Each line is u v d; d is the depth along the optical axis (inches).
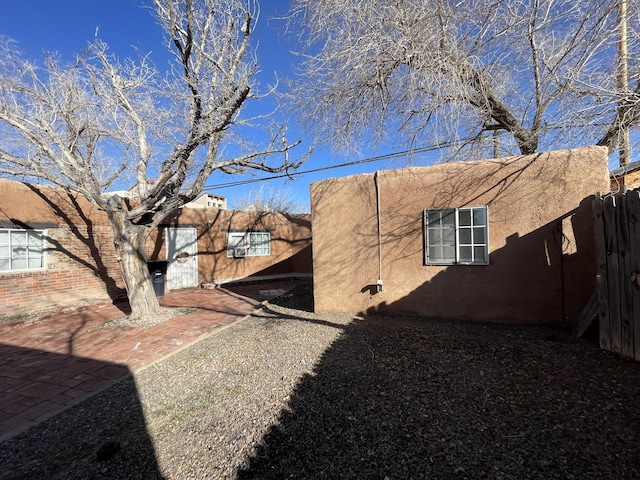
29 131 209.0
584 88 196.1
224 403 123.5
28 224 284.4
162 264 378.3
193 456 93.7
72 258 317.1
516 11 211.2
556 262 195.6
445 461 83.6
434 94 229.6
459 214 221.9
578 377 124.5
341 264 258.4
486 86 243.1
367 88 269.4
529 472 78.0
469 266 218.1
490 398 113.3
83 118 246.1
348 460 86.7
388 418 105.0
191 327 239.3
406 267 236.8
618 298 141.8
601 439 88.3
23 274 277.9
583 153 190.5
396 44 215.5
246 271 526.0
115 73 244.8
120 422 114.9
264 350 179.6
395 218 240.5
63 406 128.3
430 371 138.9
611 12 190.1
